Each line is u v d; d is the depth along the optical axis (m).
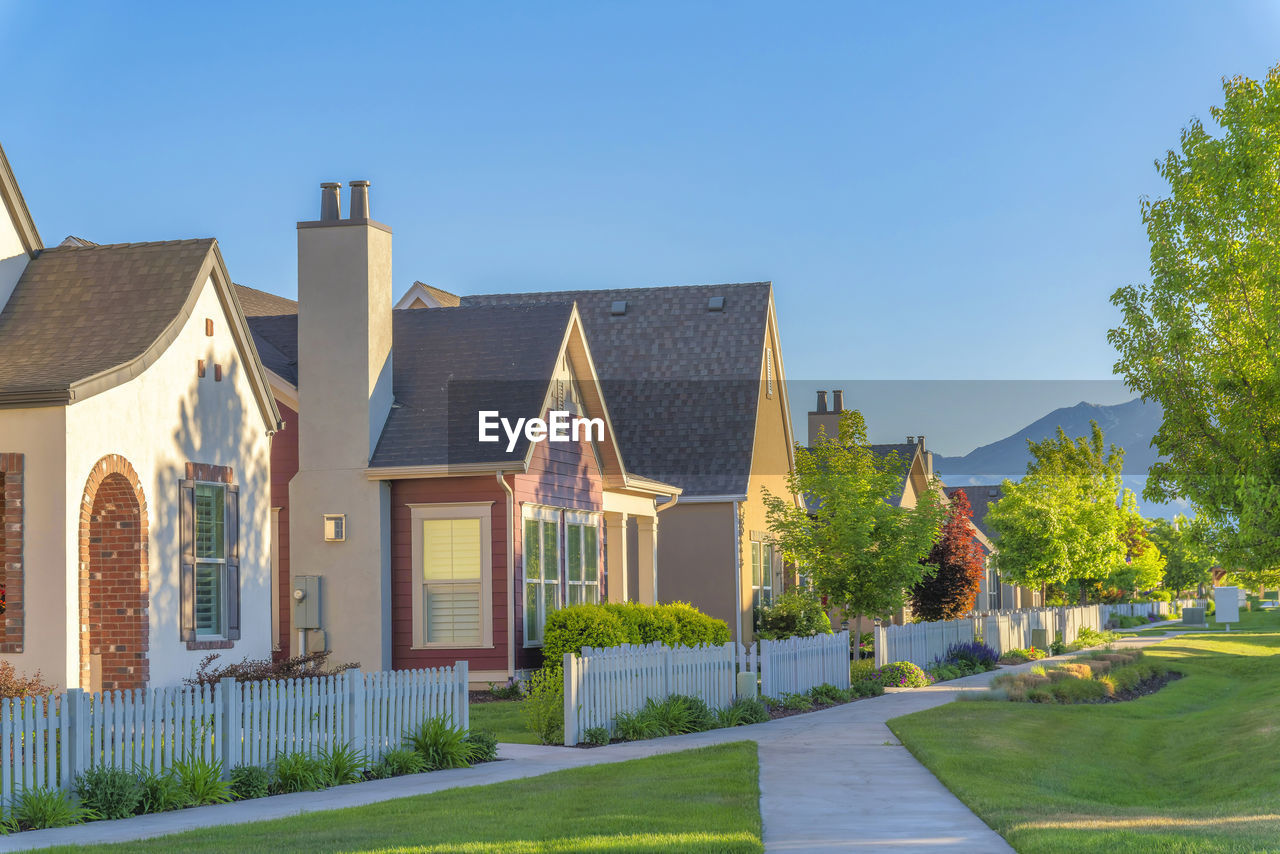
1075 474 47.72
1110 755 18.19
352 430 25.11
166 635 18.47
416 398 26.19
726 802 12.34
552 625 23.89
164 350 18.61
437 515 24.95
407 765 15.49
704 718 20.42
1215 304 20.03
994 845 10.26
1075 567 48.12
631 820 11.30
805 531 31.03
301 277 25.67
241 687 14.02
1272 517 19.05
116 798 12.25
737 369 37.84
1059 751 17.70
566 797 12.78
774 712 23.00
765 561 38.62
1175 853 9.49
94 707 12.52
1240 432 19.22
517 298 41.66
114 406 17.55
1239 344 19.72
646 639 25.22
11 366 17.78
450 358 27.00
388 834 10.73
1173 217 20.38
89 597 17.28
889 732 19.27
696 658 21.41
